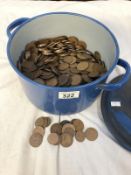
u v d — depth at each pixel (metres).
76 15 0.35
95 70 0.34
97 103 0.36
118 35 0.44
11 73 0.38
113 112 0.34
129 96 0.35
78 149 0.32
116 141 0.32
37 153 0.31
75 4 0.45
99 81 0.29
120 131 0.32
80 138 0.32
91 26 0.35
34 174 0.29
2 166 0.30
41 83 0.30
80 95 0.30
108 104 0.35
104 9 0.45
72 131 0.32
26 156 0.31
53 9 0.44
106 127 0.34
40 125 0.33
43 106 0.33
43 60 0.34
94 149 0.32
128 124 0.33
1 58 0.40
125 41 0.43
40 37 0.38
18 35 0.33
